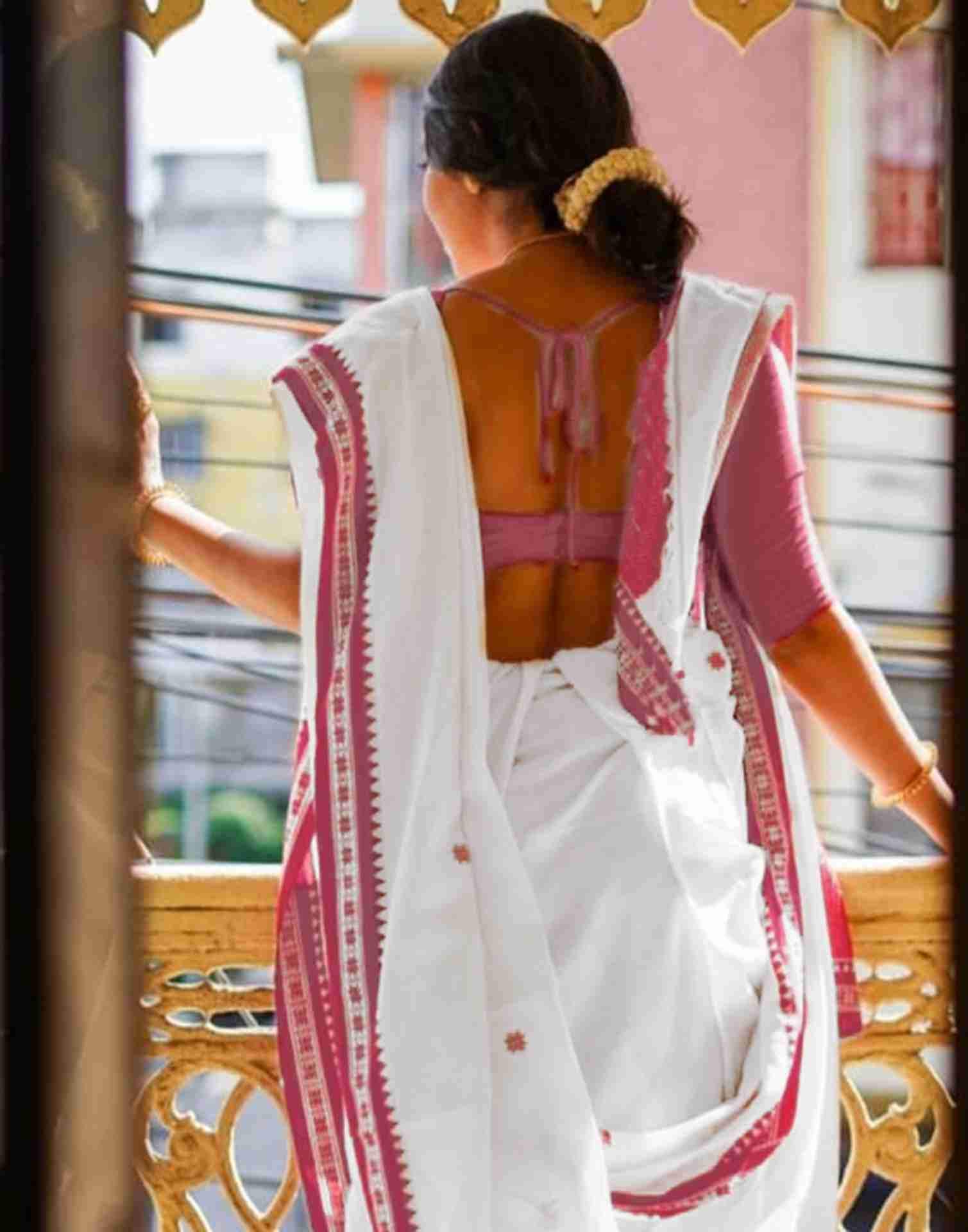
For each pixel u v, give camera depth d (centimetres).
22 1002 175
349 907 217
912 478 1236
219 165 1873
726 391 227
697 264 1299
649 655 221
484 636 219
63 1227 193
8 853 174
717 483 236
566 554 225
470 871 213
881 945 259
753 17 272
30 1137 175
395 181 1708
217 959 253
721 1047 221
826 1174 232
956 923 165
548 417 224
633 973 216
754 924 226
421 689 218
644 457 224
